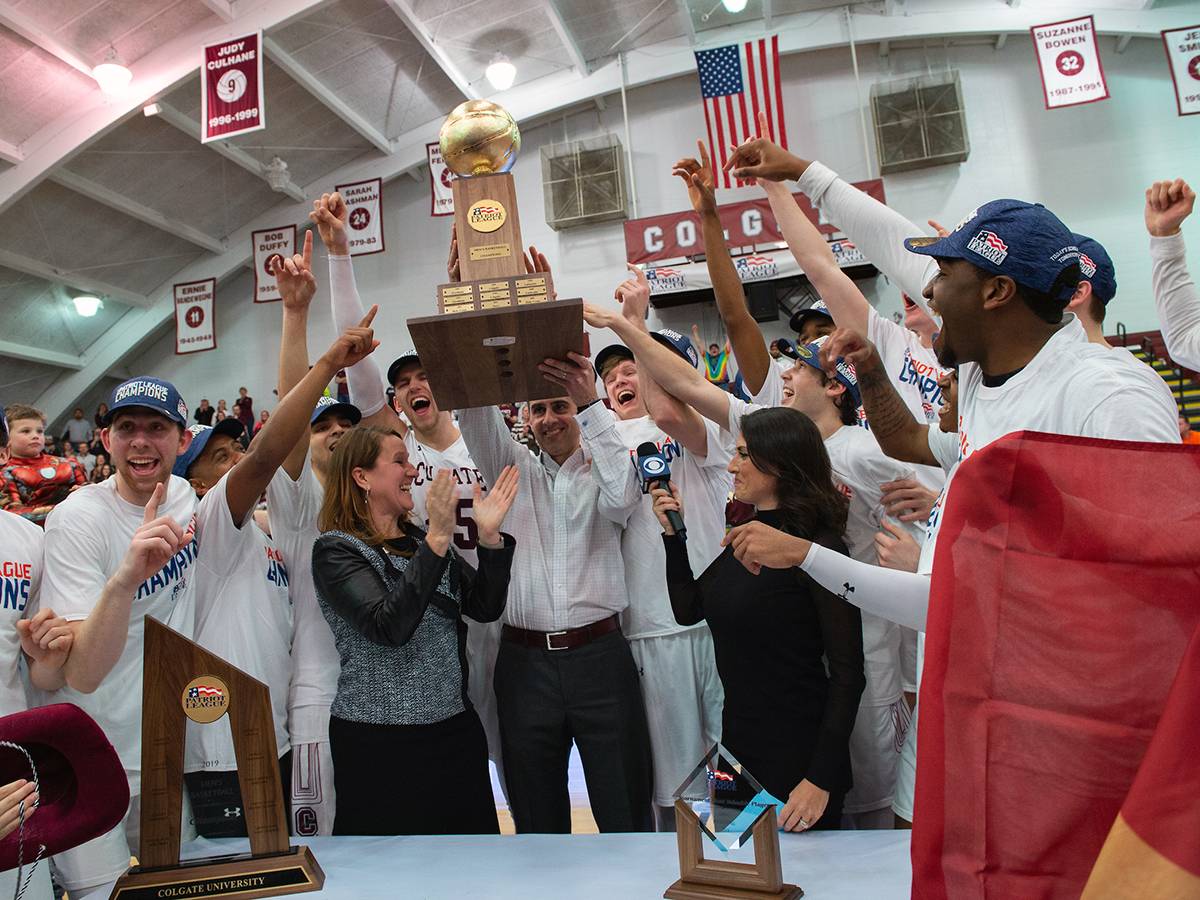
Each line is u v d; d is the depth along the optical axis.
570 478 2.66
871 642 2.30
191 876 1.53
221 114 9.43
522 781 2.44
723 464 2.80
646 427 3.16
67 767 1.37
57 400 14.95
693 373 2.49
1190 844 0.51
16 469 5.97
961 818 0.69
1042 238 1.25
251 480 2.26
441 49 11.88
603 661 2.48
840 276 2.64
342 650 2.20
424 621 2.18
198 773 1.60
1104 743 0.65
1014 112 12.68
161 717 1.60
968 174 12.61
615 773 2.41
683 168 2.59
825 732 1.82
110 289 14.17
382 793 2.08
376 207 13.27
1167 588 0.65
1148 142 12.23
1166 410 1.19
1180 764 0.53
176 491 2.42
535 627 2.51
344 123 13.04
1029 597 0.69
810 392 2.60
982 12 12.49
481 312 1.67
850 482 2.44
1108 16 11.92
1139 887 0.52
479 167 1.94
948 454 1.80
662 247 12.04
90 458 12.25
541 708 2.46
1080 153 12.40
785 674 1.97
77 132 10.73
